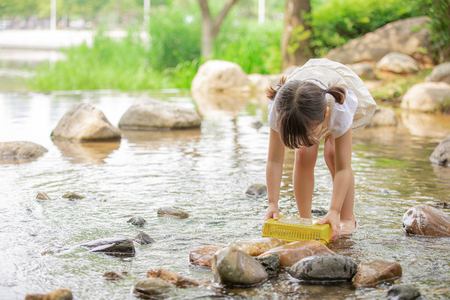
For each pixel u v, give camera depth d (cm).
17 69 1620
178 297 180
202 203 310
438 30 1022
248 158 456
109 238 232
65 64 1388
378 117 670
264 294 184
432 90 814
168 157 460
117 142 544
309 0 1259
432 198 321
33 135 573
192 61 1714
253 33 1683
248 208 300
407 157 461
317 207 297
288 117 209
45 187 345
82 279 196
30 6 4988
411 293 178
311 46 1261
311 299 179
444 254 226
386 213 291
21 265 209
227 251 196
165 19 1783
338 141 245
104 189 342
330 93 230
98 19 5584
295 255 214
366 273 196
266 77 1211
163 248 232
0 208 292
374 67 1113
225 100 995
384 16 1241
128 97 1022
